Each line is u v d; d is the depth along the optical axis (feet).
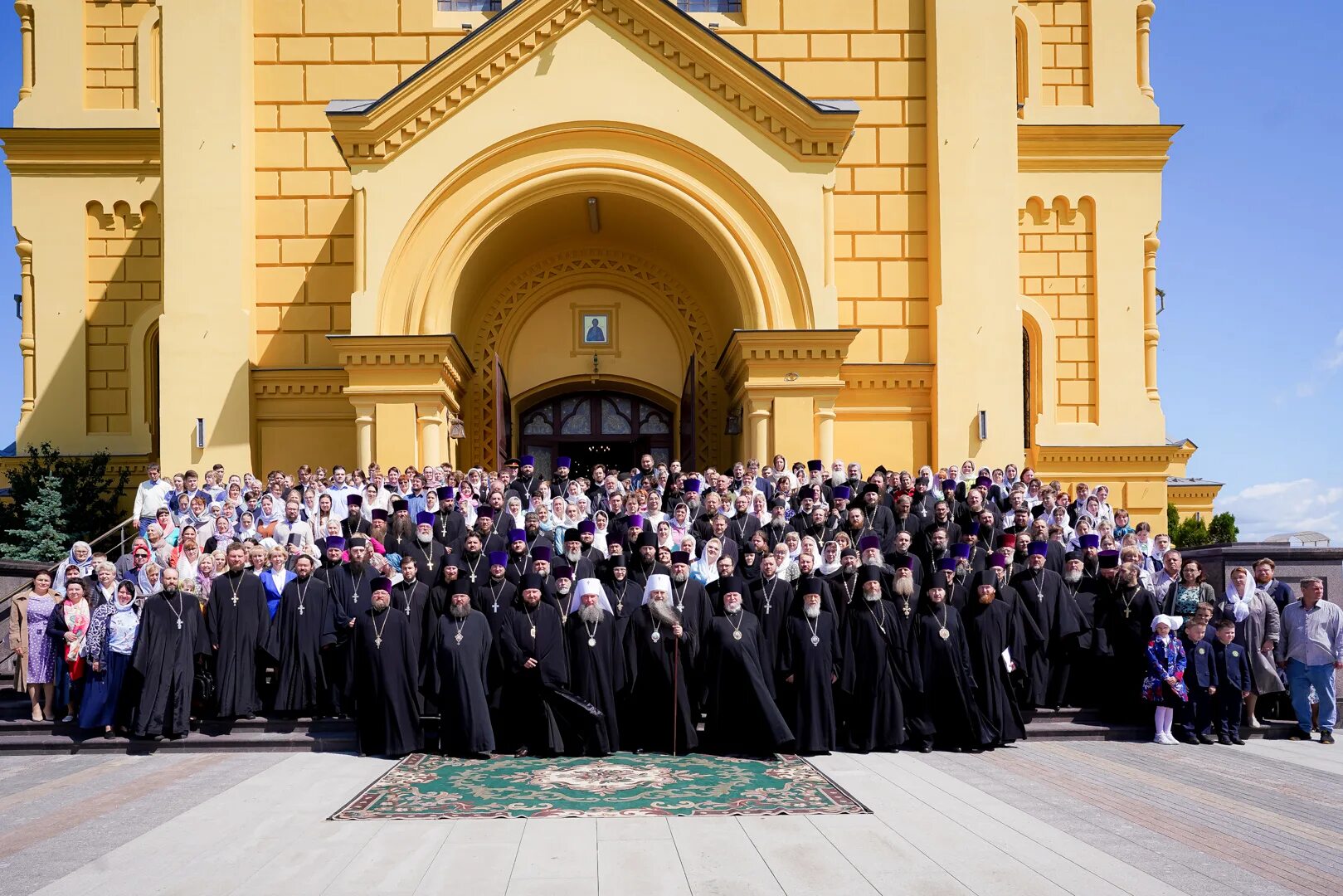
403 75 66.80
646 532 42.73
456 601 36.76
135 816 28.73
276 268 65.92
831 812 28.50
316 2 66.85
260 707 40.40
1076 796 30.73
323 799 30.40
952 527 46.85
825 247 61.77
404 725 36.58
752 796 30.40
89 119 74.69
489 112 61.36
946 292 65.41
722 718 37.32
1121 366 75.31
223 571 41.01
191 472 52.08
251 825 27.63
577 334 71.26
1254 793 31.30
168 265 63.57
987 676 38.81
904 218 67.51
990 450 64.44
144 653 38.01
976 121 66.28
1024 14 77.25
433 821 27.73
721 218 61.82
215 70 64.44
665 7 61.11
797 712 37.11
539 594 36.99
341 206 66.23
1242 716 41.86
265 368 64.44
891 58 68.03
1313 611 41.42
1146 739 40.45
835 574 39.63
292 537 45.98
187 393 63.00
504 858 24.56
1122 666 41.47
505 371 70.38
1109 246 75.87
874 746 37.32
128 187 74.84
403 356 59.57
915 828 27.04
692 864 24.12
